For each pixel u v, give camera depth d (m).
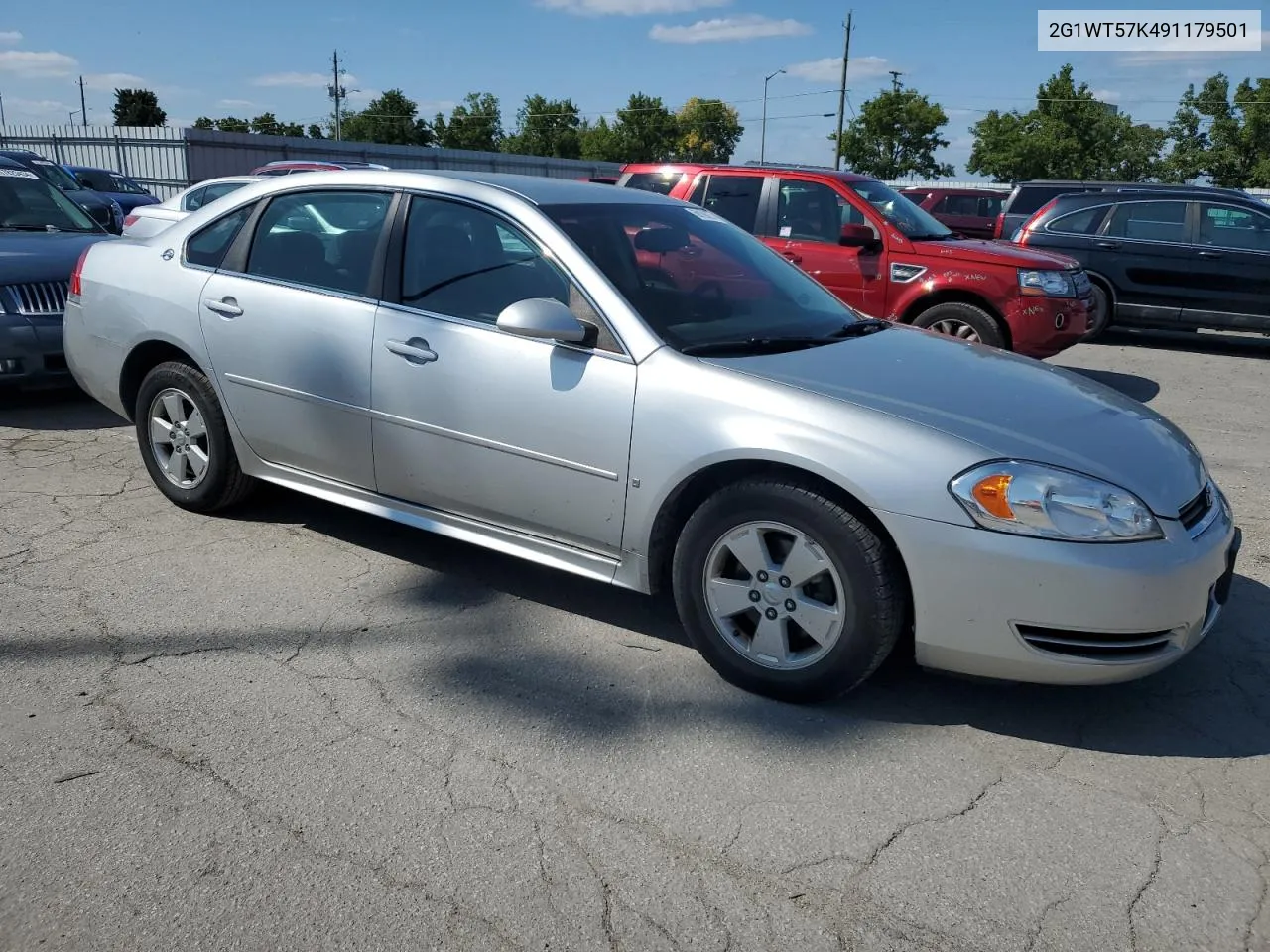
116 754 3.01
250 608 4.00
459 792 2.89
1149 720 3.40
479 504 3.93
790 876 2.60
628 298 3.65
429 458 3.99
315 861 2.59
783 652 3.35
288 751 3.06
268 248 4.53
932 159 59.59
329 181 4.42
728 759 3.09
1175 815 2.89
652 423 3.43
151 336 4.81
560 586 4.30
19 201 7.86
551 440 3.64
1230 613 4.26
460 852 2.64
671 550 3.63
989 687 3.57
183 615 3.92
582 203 4.09
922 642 3.15
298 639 3.76
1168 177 54.50
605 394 3.53
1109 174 52.97
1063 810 2.90
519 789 2.91
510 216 3.92
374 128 77.44
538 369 3.67
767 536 3.35
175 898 2.45
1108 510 3.02
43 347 6.46
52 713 3.21
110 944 2.30
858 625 3.17
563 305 3.58
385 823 2.74
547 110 81.06
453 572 4.41
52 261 6.74
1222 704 3.52
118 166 35.91
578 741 3.16
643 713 3.33
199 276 4.68
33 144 37.47
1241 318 10.97
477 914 2.43
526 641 3.81
